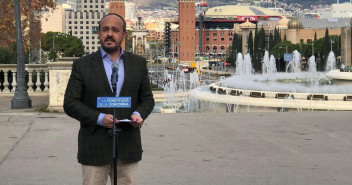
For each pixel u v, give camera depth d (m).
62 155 11.79
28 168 10.62
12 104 19.81
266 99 37.19
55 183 9.54
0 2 41.34
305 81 56.09
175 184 9.48
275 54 176.12
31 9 41.69
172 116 18.02
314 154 11.91
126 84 6.00
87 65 5.99
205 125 15.95
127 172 6.09
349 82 45.00
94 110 5.87
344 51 154.38
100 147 5.88
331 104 34.28
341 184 9.45
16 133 14.40
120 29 6.04
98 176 5.98
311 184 9.46
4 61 28.61
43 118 17.03
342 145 12.90
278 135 14.25
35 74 26.05
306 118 17.33
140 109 6.05
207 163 11.08
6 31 41.72
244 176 10.02
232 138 13.84
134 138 6.04
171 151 12.25
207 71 196.38
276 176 10.02
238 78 54.66
